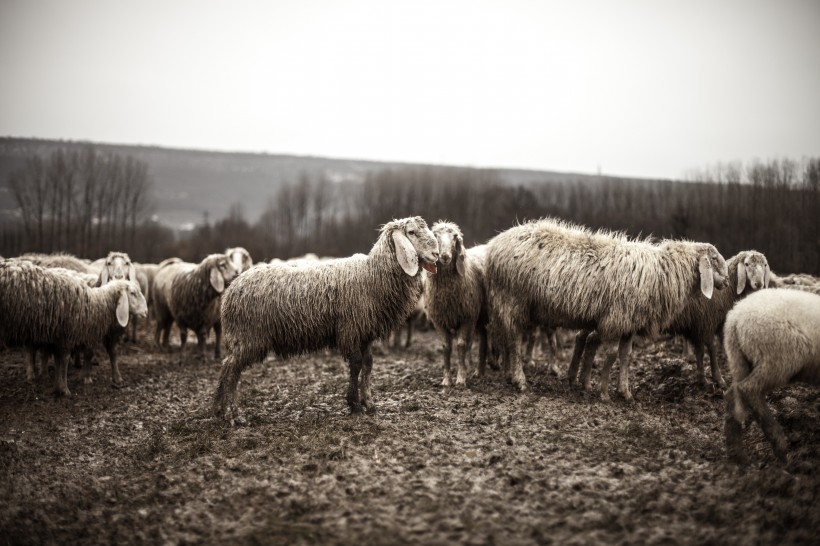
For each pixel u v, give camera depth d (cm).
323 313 764
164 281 1377
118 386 1028
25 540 491
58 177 4809
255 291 765
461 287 929
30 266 883
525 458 620
